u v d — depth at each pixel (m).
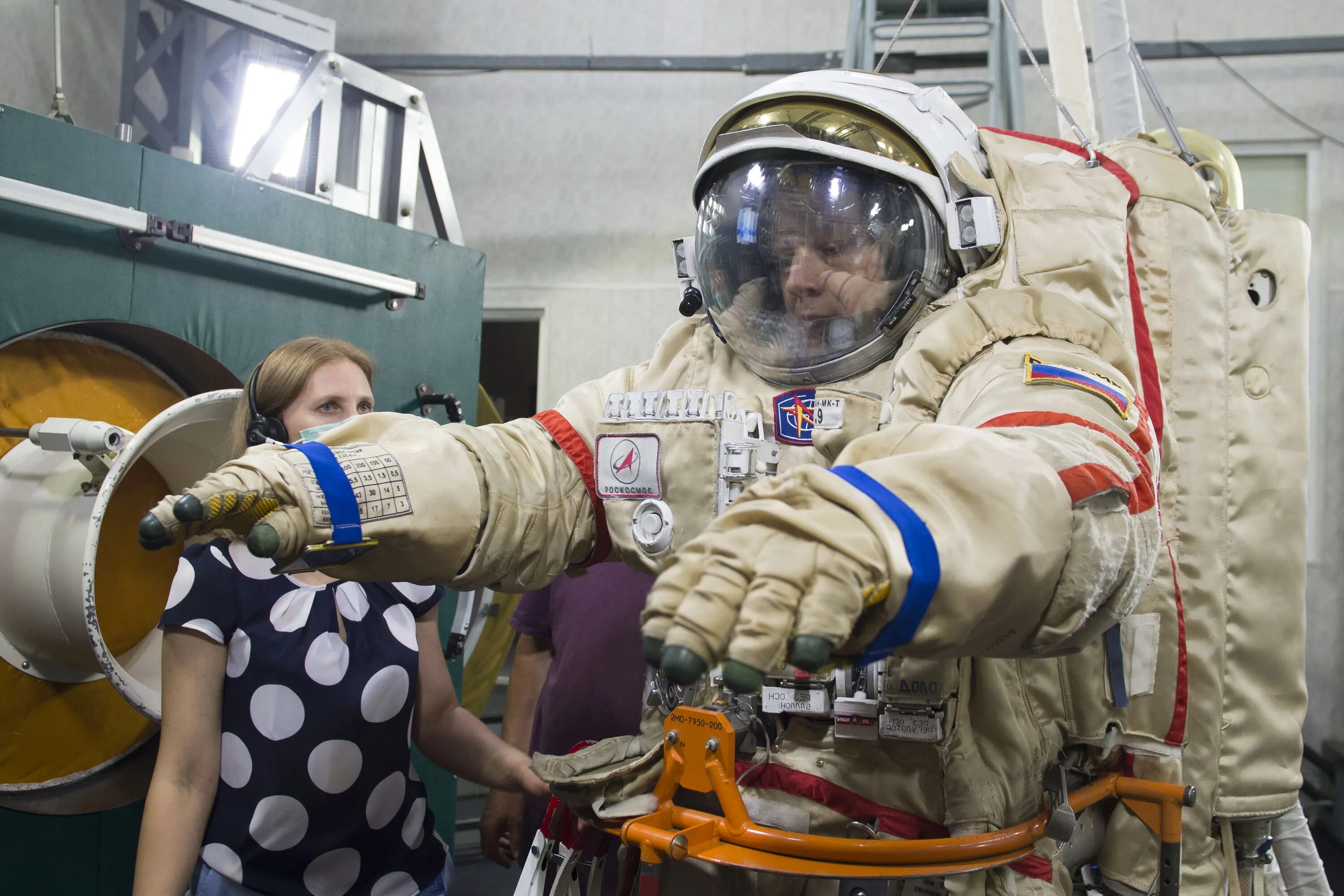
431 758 1.55
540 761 1.06
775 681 0.97
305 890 1.31
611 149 5.20
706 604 0.50
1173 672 1.08
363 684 1.36
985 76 4.57
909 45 4.71
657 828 0.89
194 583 1.30
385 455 0.88
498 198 5.25
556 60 5.14
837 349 1.03
